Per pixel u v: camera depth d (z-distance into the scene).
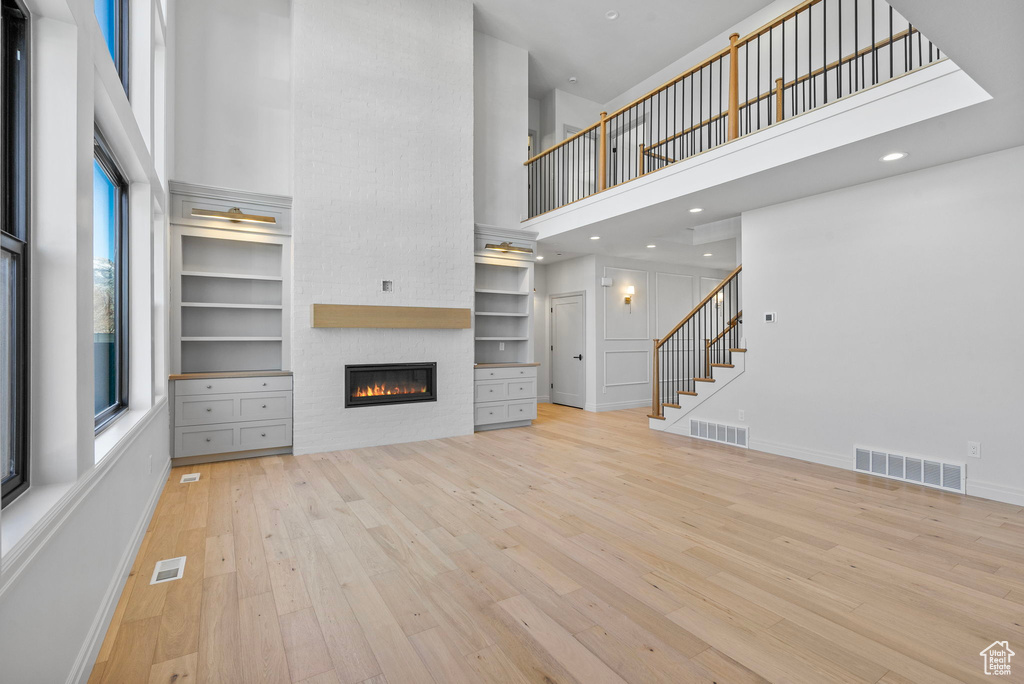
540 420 7.02
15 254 1.49
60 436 1.58
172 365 4.40
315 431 4.89
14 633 1.12
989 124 3.12
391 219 5.29
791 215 4.85
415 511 3.28
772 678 1.67
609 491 3.72
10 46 1.54
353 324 4.99
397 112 5.37
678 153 7.39
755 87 6.39
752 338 5.20
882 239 4.20
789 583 2.33
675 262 8.80
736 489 3.79
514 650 1.82
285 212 4.88
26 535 1.18
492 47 6.79
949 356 3.83
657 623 2.00
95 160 2.53
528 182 7.07
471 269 5.83
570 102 8.20
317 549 2.69
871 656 1.79
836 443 4.50
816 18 5.82
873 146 3.48
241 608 2.10
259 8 5.14
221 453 4.52
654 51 7.12
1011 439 3.53
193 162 4.77
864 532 2.95
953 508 3.39
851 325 4.41
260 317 5.04
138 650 1.81
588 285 8.11
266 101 5.13
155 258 3.85
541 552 2.66
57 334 1.59
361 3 5.21
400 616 2.04
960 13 2.02
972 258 3.71
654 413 6.37
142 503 2.86
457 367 5.77
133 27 3.33
